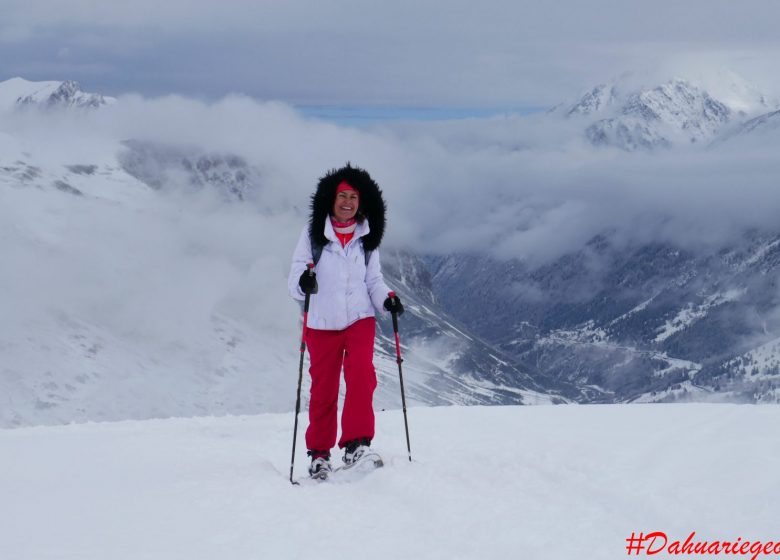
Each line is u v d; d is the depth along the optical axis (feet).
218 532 13.80
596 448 20.39
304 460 23.97
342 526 14.19
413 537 13.46
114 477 20.15
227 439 28.91
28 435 31.63
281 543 13.08
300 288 20.54
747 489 15.55
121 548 12.82
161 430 31.94
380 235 21.18
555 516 14.29
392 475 18.06
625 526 13.62
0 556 12.43
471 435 25.77
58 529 14.20
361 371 20.36
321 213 20.79
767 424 23.30
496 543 12.87
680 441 20.84
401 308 20.84
